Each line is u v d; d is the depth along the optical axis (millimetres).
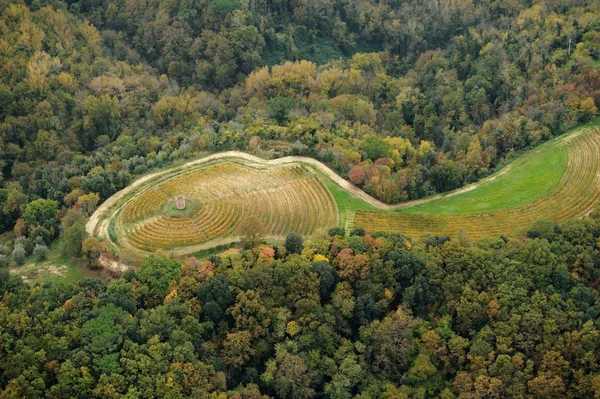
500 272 146125
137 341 129625
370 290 145500
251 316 137875
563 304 139000
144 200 185750
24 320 128000
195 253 165000
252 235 159750
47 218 179125
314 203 184500
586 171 195875
